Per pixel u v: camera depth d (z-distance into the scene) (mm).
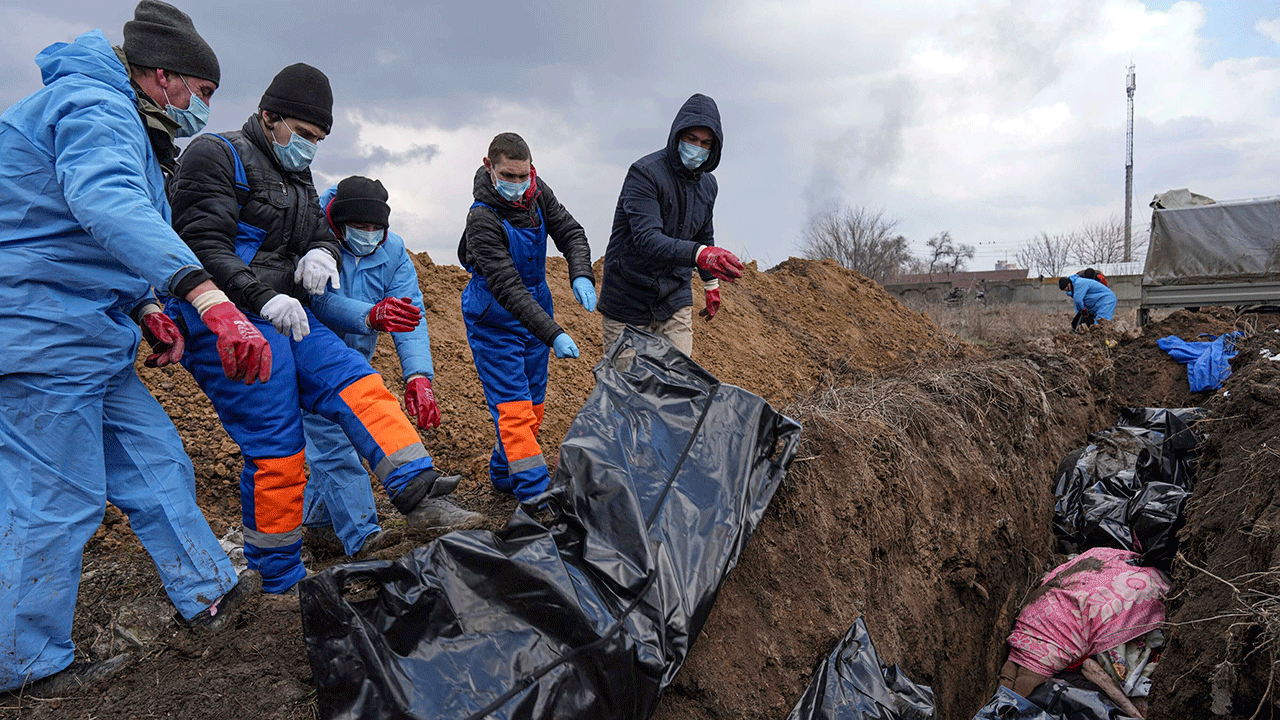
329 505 3152
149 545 2389
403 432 2623
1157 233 12117
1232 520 3557
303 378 2658
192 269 2070
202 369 2523
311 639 1991
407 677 1970
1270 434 3768
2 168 2037
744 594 2906
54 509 2141
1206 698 3018
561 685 2098
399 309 2711
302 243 2729
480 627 2125
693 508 2721
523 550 2279
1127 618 3934
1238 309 11211
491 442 4812
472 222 3143
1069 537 5117
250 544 2676
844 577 3193
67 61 2105
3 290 2031
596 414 2797
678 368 3094
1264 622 2723
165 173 2451
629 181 3531
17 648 2125
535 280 3428
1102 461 5344
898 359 10219
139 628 2436
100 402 2232
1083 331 8414
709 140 3465
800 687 2846
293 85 2535
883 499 3633
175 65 2258
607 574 2406
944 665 3771
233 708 2121
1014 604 4566
